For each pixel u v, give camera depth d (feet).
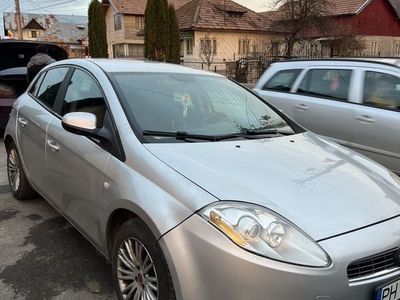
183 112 11.04
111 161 9.64
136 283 8.88
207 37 109.19
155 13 82.48
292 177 8.79
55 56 32.68
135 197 8.53
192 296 7.43
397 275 7.62
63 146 11.59
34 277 11.05
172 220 7.79
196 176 8.31
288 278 6.98
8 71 29.71
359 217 7.95
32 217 14.80
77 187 10.90
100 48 100.42
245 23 114.52
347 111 18.37
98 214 9.96
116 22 141.69
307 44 96.84
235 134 10.87
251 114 12.26
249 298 7.06
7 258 11.98
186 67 13.91
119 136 9.79
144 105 10.69
